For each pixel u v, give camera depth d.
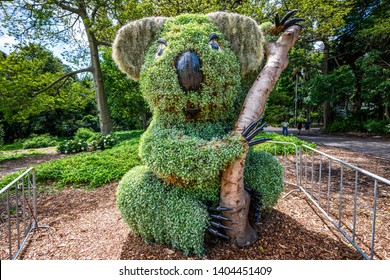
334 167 6.21
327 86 15.76
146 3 7.95
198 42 2.24
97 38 12.34
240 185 2.25
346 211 3.38
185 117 2.35
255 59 2.53
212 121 2.45
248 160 2.76
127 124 23.48
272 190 2.67
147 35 2.55
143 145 2.32
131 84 15.13
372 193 4.21
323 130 19.44
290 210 3.29
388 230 2.84
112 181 5.23
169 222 2.23
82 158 6.69
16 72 10.58
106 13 10.20
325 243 2.49
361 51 16.67
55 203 4.15
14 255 2.41
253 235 2.46
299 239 2.52
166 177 2.22
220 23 2.54
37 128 19.91
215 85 2.22
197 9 6.88
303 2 7.33
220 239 2.41
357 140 12.73
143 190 2.35
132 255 2.30
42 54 11.33
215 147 2.08
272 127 27.39
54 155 10.02
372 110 18.02
